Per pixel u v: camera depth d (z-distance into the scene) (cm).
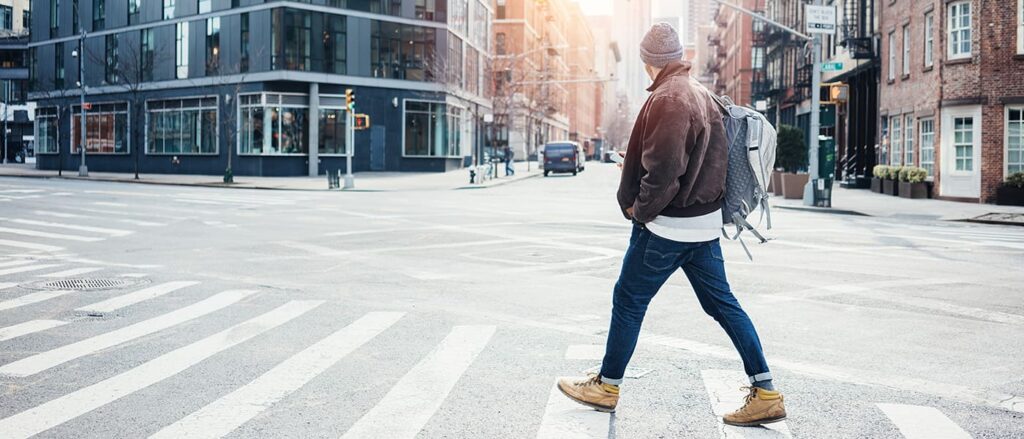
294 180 4053
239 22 4528
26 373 557
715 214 434
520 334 680
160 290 905
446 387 521
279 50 4384
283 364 580
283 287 927
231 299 848
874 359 598
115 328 705
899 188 2872
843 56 3884
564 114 11088
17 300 842
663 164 406
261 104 4441
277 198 2622
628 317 448
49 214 1944
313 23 4481
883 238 1478
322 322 729
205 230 1590
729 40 8056
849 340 660
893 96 3206
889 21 3253
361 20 4688
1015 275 1023
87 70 5341
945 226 1795
